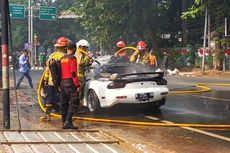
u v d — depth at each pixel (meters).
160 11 59.28
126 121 15.02
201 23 61.06
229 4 44.06
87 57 17.25
